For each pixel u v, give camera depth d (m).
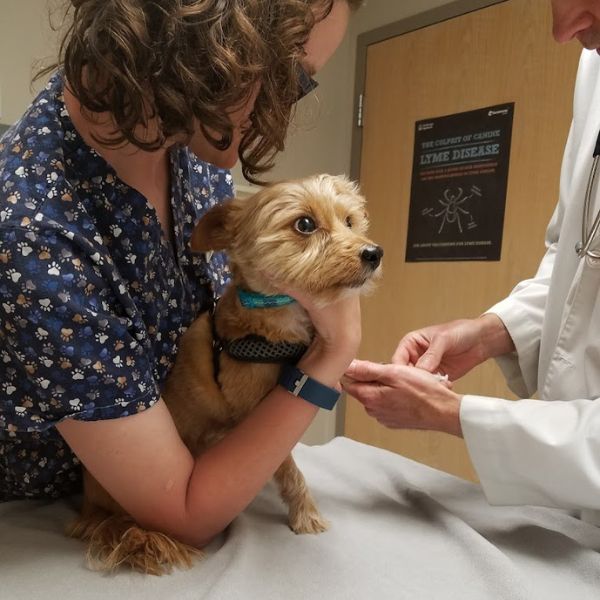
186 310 0.90
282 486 0.83
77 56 0.61
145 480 0.67
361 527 0.82
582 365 0.94
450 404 0.88
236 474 0.71
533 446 0.78
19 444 0.81
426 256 2.10
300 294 0.79
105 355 0.63
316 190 0.88
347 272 0.78
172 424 0.71
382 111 2.20
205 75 0.62
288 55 0.68
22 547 0.73
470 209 1.97
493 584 0.66
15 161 0.65
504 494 0.84
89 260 0.64
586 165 1.02
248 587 0.63
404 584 0.66
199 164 1.01
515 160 1.85
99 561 0.68
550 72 1.76
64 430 0.65
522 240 1.85
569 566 0.73
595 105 1.08
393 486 0.99
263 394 0.83
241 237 0.87
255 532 0.78
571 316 0.95
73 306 0.61
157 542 0.69
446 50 2.00
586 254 0.93
